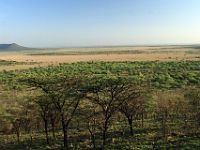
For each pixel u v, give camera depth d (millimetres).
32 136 43406
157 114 49406
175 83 79938
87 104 43969
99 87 37594
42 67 141125
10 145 39969
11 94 66500
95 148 36656
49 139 41562
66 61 192250
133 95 40344
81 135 42094
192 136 39031
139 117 49031
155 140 38156
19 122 42625
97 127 44531
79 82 38125
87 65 141625
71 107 41625
